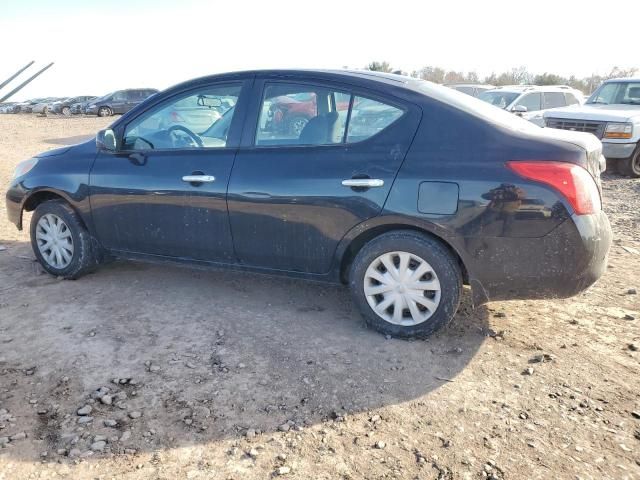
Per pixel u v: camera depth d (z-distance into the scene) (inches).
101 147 169.9
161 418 111.7
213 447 103.6
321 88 147.9
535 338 145.5
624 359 135.0
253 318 157.0
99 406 115.2
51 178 178.5
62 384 122.8
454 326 151.6
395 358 134.9
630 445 103.6
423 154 133.5
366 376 127.1
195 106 162.2
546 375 127.5
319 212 142.2
